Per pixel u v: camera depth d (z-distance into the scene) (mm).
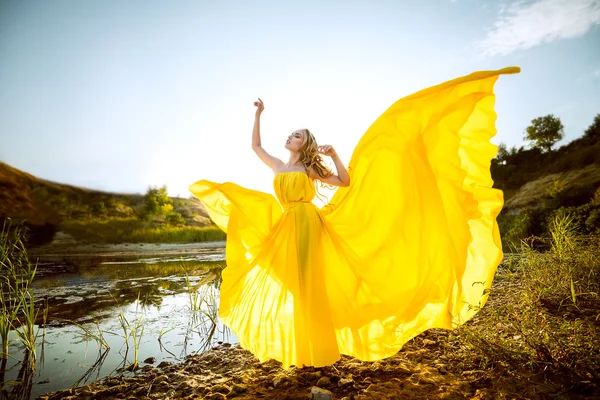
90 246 17359
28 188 23047
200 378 2902
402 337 2891
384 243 3074
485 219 3031
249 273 3184
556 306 3711
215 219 3656
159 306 5348
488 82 2947
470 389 2389
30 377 2939
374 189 3197
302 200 3248
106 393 2646
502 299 4418
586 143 28078
